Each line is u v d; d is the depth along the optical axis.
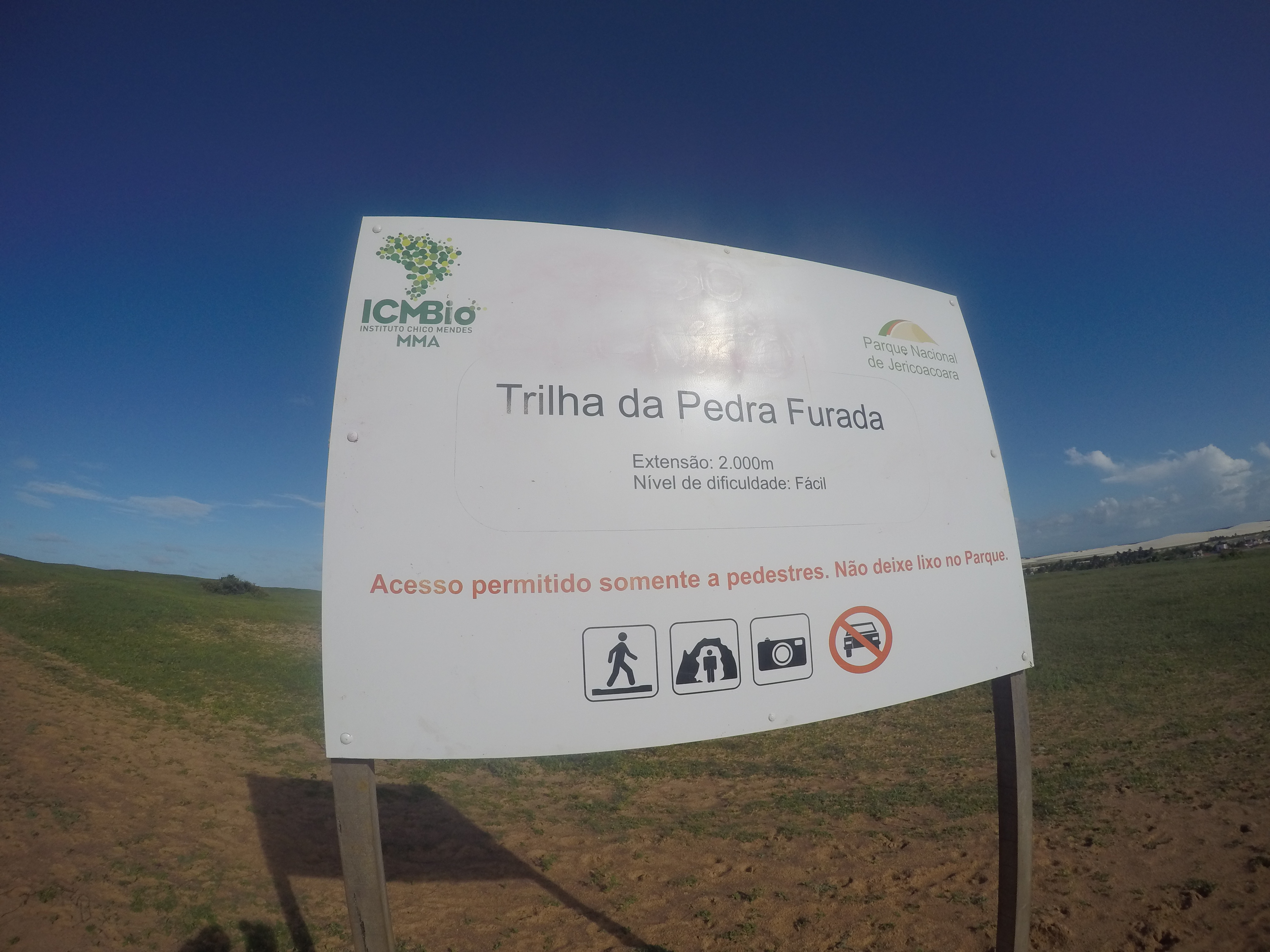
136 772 7.73
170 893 5.14
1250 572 24.78
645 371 2.49
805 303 2.83
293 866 5.86
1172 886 5.23
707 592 2.41
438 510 2.21
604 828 7.34
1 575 22.47
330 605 2.12
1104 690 12.23
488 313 2.38
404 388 2.27
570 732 2.22
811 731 11.74
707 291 2.66
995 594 2.95
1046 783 7.82
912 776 9.00
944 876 5.85
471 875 6.14
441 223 2.44
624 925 5.19
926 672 2.73
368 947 2.08
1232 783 7.22
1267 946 4.33
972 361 3.20
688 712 2.34
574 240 2.55
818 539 2.61
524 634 2.22
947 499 2.92
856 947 4.76
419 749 2.11
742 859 6.43
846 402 2.79
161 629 17.14
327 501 2.17
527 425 2.32
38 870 5.22
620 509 2.36
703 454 2.49
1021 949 2.83
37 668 12.60
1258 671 12.04
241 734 10.06
